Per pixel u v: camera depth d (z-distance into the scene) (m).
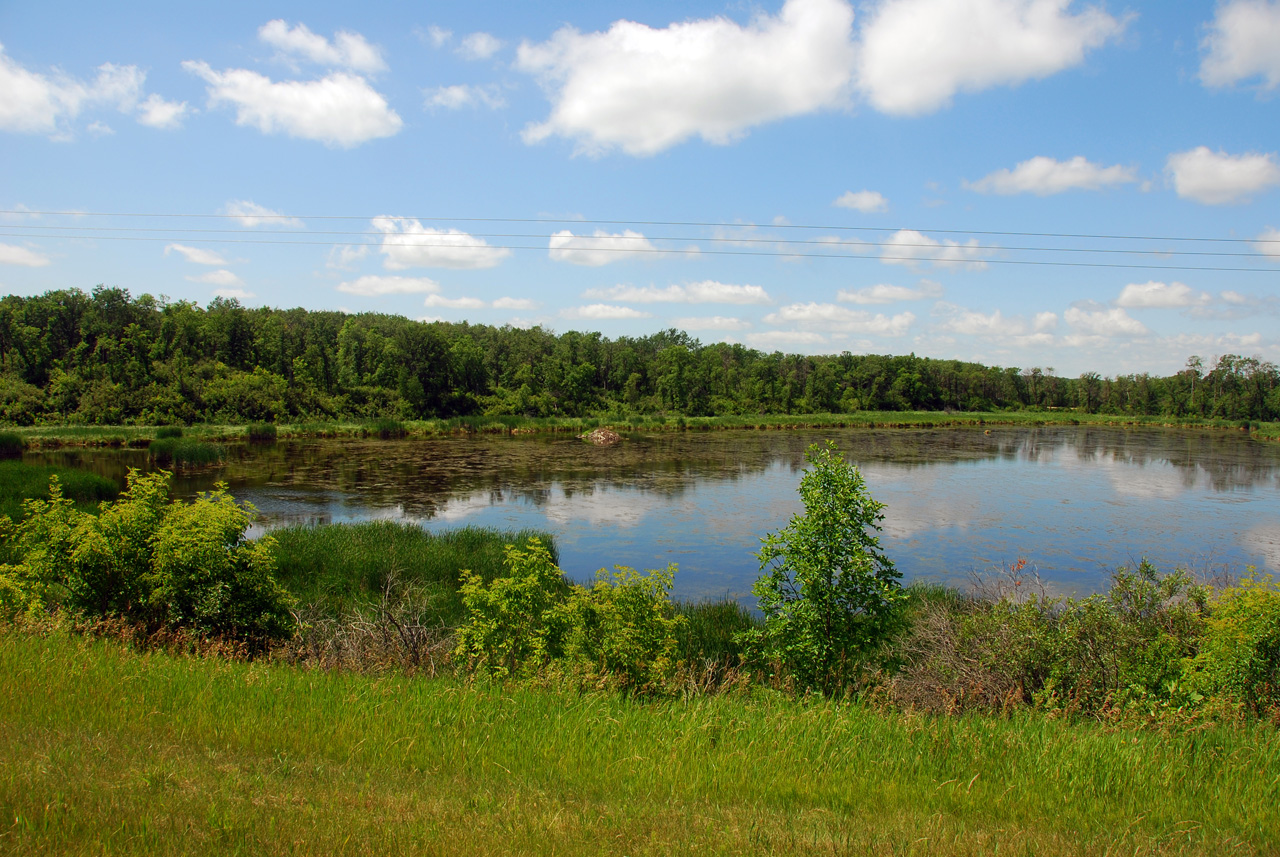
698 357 111.50
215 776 4.08
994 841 3.83
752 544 21.42
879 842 3.74
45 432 48.66
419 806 3.90
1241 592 7.08
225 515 9.20
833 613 8.77
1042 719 6.20
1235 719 5.84
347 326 92.81
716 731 5.54
